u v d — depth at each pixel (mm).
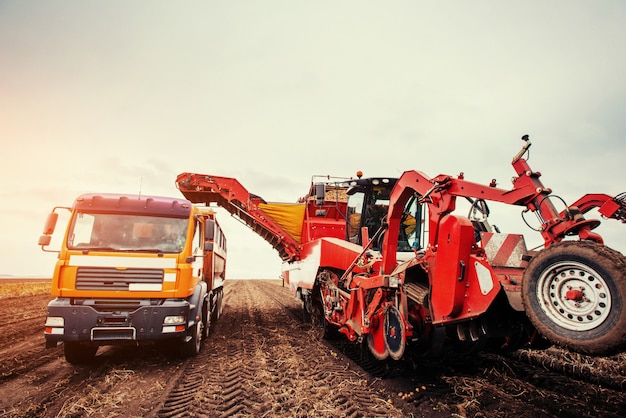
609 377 4438
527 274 2805
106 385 4617
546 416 3533
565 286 2609
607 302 2328
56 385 4602
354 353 6352
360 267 5762
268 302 16844
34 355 6230
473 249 3646
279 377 4949
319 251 7582
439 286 3840
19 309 13148
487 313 3783
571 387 4312
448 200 3947
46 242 5531
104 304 5359
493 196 3420
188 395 4270
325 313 7230
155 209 6043
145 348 6805
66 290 5297
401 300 4395
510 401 3908
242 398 4141
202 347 6938
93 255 5461
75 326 5125
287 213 11352
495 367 5070
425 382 4543
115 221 5855
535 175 3148
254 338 7859
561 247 2611
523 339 4266
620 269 2277
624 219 3254
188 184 11031
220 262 10859
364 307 5207
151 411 3783
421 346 4602
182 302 5609
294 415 3637
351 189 7770
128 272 5461
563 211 2859
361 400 4008
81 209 5840
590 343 2350
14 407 3893
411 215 7305
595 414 3576
